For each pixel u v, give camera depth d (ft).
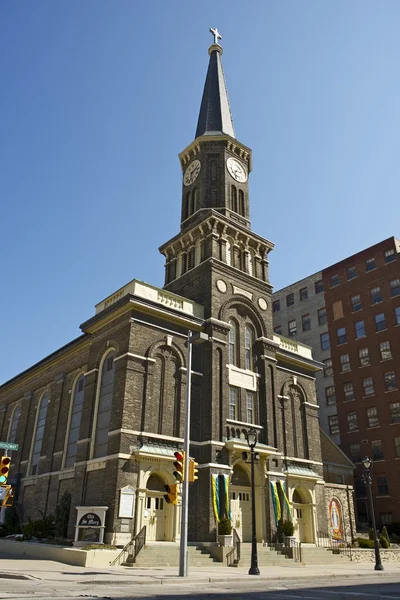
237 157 150.00
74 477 99.19
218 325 114.93
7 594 39.73
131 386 96.32
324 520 120.98
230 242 132.36
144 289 107.55
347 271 217.97
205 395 107.24
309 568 89.30
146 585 53.72
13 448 76.79
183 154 153.38
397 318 193.57
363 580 69.41
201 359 111.96
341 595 47.29
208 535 92.99
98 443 98.63
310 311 227.40
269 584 59.88
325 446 160.45
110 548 80.18
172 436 99.45
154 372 102.06
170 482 94.22
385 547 123.54
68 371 130.31
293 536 106.52
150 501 92.02
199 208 139.13
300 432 127.54
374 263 208.95
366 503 176.35
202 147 147.84
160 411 99.71
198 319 112.57
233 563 85.40
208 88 168.66
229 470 102.01
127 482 88.48
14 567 67.05
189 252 133.28
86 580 54.75
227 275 124.26
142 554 78.43
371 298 204.95
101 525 84.38
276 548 100.94
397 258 200.95
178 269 134.00
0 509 129.80
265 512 106.83
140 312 103.96
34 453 134.51
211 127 154.51
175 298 112.47
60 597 38.81
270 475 110.63
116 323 106.22
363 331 202.80
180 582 58.29
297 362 134.31
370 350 197.36
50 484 117.19
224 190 140.15
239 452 104.88
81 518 87.56
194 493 98.48
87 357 122.52
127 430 92.17
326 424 200.34
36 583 51.44
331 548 110.52
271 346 126.52
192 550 88.07
